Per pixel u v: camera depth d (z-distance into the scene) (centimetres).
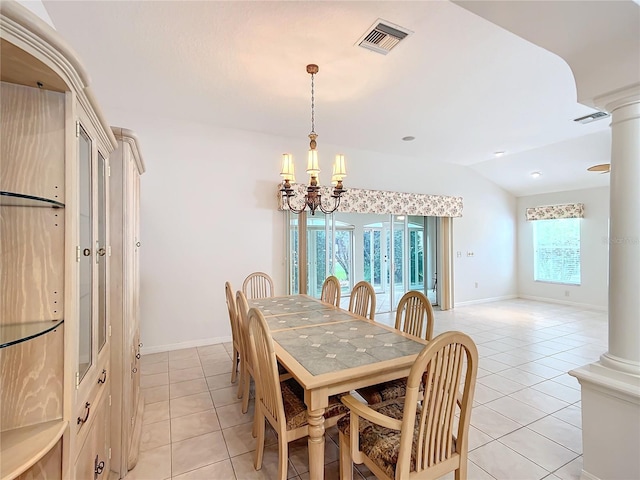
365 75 278
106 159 167
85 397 125
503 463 191
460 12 200
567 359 357
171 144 383
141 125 368
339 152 502
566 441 212
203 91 309
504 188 700
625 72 159
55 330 105
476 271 665
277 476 182
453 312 588
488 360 354
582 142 468
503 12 143
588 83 174
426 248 655
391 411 171
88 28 212
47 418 104
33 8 178
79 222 119
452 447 142
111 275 179
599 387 169
